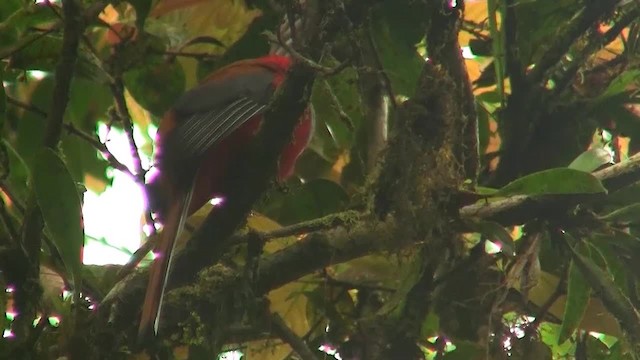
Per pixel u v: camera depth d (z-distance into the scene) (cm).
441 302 750
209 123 730
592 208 742
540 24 798
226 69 806
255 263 695
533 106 797
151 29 809
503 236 692
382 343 739
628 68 816
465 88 759
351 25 629
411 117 689
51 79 833
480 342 745
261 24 849
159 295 619
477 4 895
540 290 785
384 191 695
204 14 849
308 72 622
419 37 761
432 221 687
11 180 725
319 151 872
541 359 742
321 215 802
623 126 804
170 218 688
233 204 676
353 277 789
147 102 846
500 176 803
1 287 616
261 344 795
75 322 621
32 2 728
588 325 780
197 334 685
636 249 732
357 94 811
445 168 688
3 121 662
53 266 678
